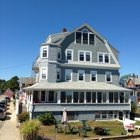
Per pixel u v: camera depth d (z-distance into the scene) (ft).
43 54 90.74
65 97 80.79
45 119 69.41
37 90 78.95
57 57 92.99
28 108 82.94
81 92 83.66
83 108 82.12
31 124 46.11
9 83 272.51
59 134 55.26
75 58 98.37
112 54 105.70
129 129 60.23
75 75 97.50
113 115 87.15
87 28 103.04
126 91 90.48
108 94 87.71
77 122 77.61
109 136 53.72
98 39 104.83
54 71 89.81
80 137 52.19
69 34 98.99
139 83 196.54
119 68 105.50
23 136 45.09
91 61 101.04
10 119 79.77
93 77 100.83
